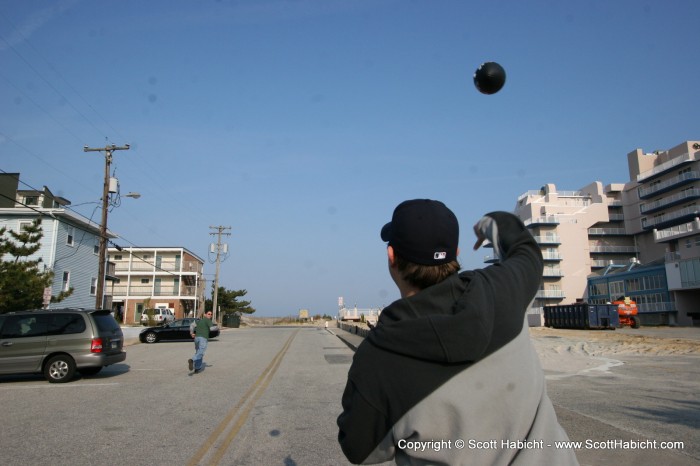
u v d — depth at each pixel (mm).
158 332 29297
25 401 9461
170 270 65688
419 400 1221
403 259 1433
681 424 6551
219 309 69625
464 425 1212
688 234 58219
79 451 5957
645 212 75125
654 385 10211
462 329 1201
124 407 8820
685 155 66750
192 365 13500
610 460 4926
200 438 6586
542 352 18062
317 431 6984
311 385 11562
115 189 25844
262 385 11570
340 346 25516
